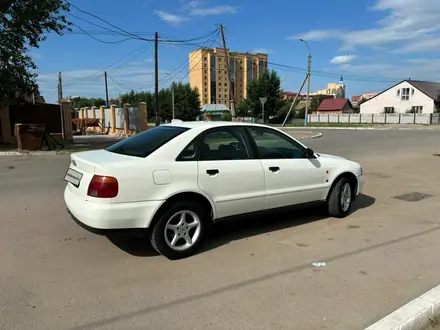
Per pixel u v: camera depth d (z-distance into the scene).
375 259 4.18
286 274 3.79
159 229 4.05
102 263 4.05
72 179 4.34
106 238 4.84
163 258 4.21
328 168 5.60
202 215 4.32
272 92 52.16
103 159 4.12
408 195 7.49
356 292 3.41
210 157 4.45
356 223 5.56
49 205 6.52
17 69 15.69
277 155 5.12
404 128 38.88
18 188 7.99
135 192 3.90
